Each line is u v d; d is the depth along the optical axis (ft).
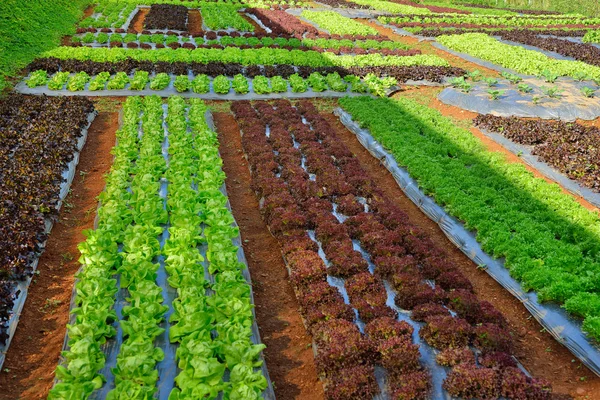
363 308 39.27
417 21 176.45
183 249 43.01
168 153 65.46
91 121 80.38
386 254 46.37
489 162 66.95
